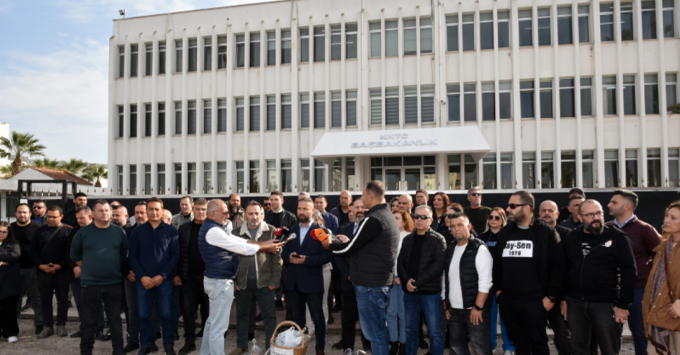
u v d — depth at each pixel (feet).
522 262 14.79
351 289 17.48
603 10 55.93
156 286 18.38
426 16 59.67
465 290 14.84
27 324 24.14
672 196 30.19
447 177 57.47
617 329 14.12
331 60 62.34
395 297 18.12
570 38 56.65
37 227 23.20
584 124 55.72
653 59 54.44
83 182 85.40
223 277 16.43
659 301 13.43
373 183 15.05
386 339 14.62
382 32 60.34
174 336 20.35
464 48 59.06
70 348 19.84
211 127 65.67
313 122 62.44
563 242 15.56
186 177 65.57
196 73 66.03
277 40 63.72
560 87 56.70
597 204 14.35
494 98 57.93
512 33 57.00
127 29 68.59
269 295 18.13
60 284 21.59
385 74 60.39
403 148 50.06
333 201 37.52
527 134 57.00
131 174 68.59
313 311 17.90
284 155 63.36
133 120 68.74
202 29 66.03
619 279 14.08
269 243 17.12
